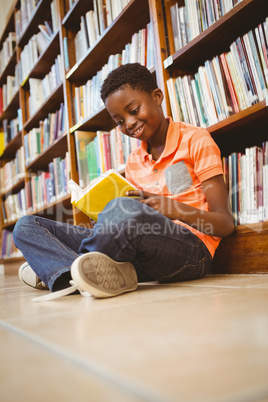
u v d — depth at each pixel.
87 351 0.41
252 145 1.50
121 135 1.92
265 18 1.30
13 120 3.83
